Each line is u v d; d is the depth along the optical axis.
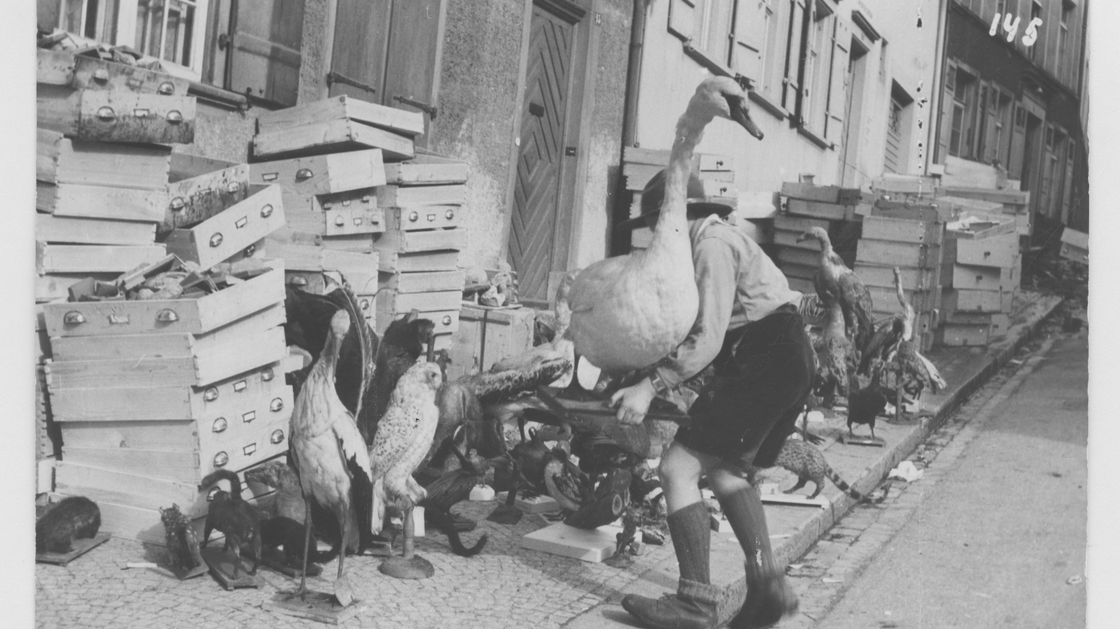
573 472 5.33
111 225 4.58
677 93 10.48
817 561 5.57
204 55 5.99
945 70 9.58
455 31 8.02
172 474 4.30
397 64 7.46
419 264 6.64
